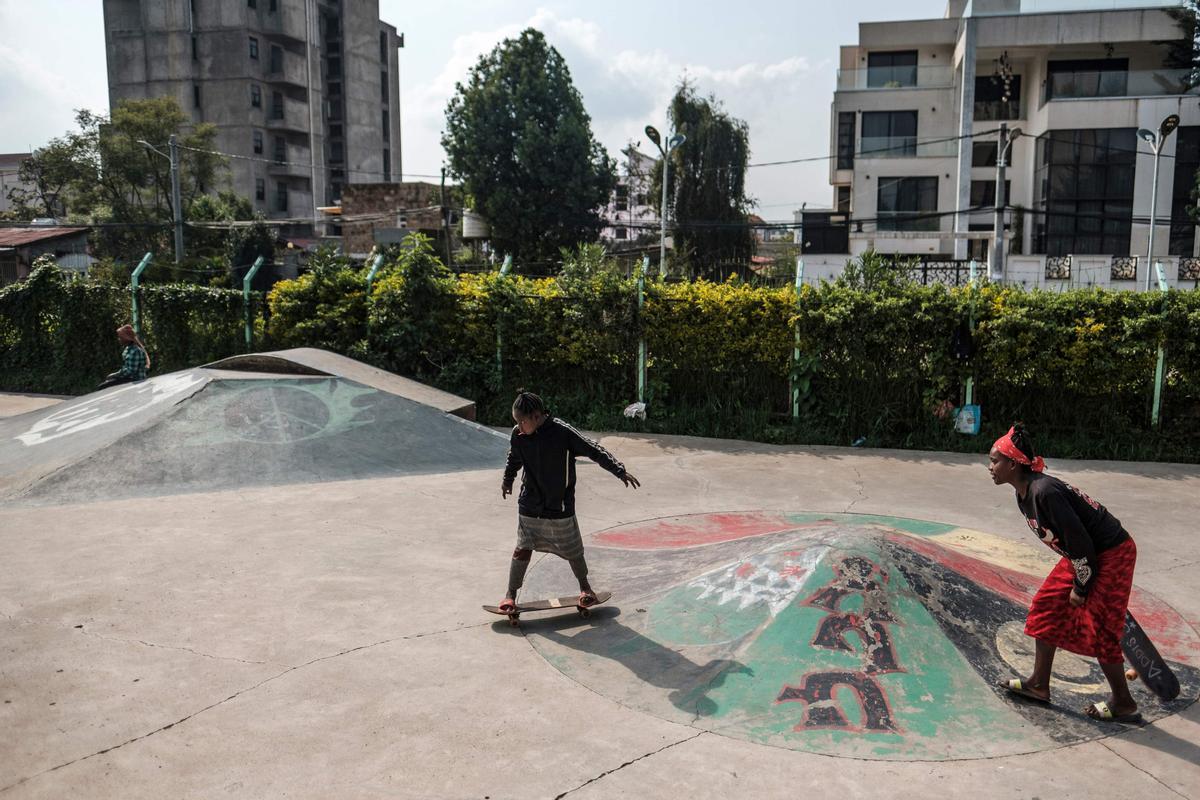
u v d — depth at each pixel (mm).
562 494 5000
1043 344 10727
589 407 12641
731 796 3361
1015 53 34625
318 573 5965
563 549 5051
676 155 36156
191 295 15195
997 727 3934
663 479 9281
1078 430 10820
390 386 11227
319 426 9734
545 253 38156
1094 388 10727
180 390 10000
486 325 13125
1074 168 33344
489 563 6285
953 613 4832
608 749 3703
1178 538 7156
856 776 3521
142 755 3576
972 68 33969
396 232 41438
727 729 3895
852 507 8109
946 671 4359
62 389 15867
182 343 15430
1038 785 3471
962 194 34406
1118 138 32938
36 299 16109
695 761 3619
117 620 5023
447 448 9984
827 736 3838
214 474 8570
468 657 4641
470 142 37750
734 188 36406
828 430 11492
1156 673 3908
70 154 47531
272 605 5336
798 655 4477
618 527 7328
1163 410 10695
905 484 9133
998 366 10922
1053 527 3846
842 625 4648
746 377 12047
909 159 35969
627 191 44906
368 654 4648
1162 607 5539
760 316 11727
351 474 8984
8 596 5367
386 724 3889
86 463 8383
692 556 6109
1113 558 3867
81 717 3879
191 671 4383
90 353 15969
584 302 12430
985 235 32281
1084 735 3883
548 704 4117
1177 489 8961
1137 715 4074
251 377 10328
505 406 12906
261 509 7652
